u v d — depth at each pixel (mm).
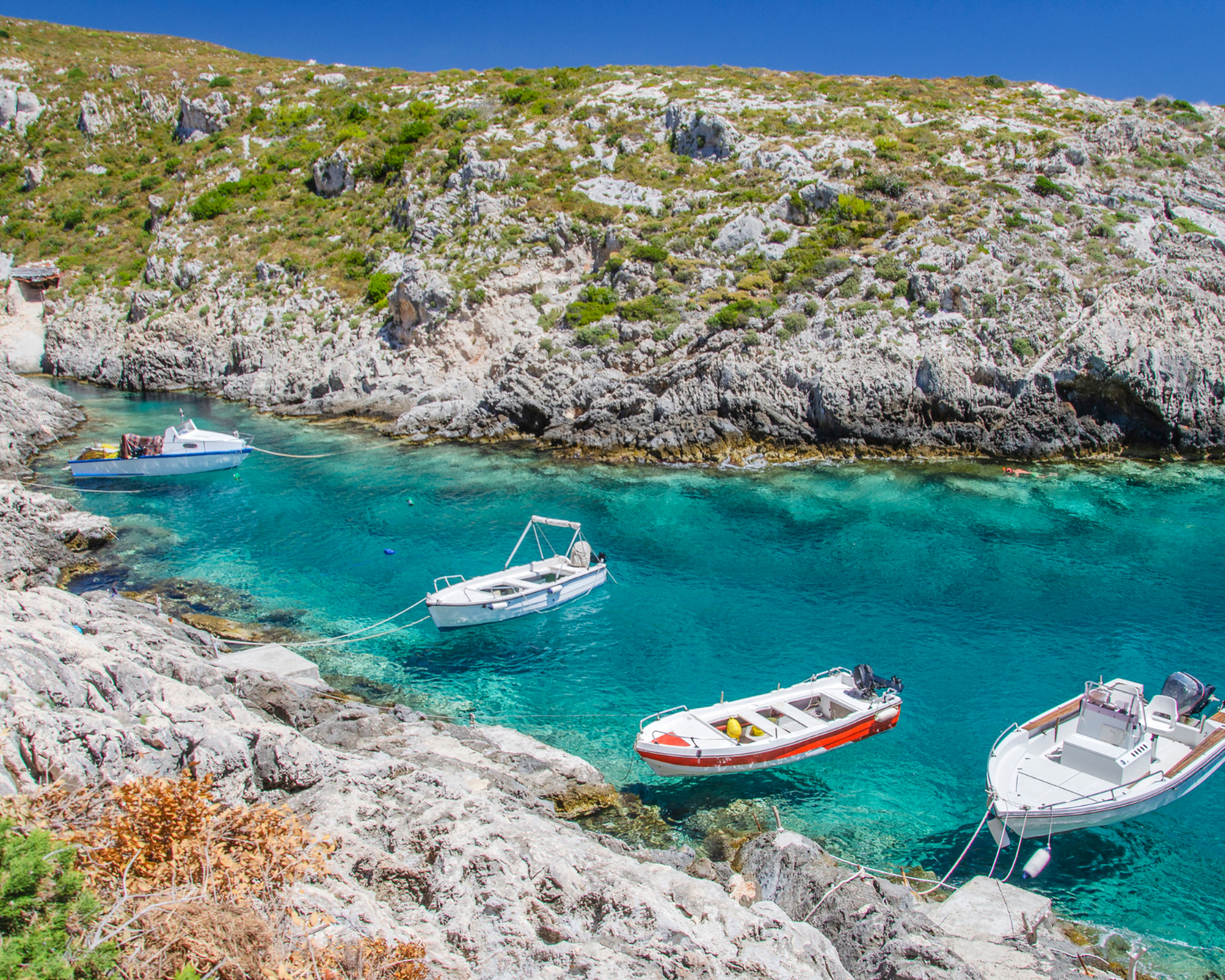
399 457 49688
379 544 35875
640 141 69938
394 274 66125
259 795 14453
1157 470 45438
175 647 21891
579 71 88625
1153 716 20406
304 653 26438
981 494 41625
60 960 6828
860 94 76000
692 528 37656
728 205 60719
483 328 58031
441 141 75062
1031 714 23234
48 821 9727
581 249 60562
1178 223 55750
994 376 47969
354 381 60844
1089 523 37562
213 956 7914
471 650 26922
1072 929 15211
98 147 94812
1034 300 49750
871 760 21188
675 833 18203
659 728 20484
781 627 28516
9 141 95312
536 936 11039
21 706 13062
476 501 41500
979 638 27594
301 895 10125
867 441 48469
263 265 71688
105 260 81375
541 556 34406
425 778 15438
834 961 11375
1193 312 49031
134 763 13188
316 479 45531
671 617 29297
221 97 93438
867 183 58719
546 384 52719
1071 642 27219
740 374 49062
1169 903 16219
